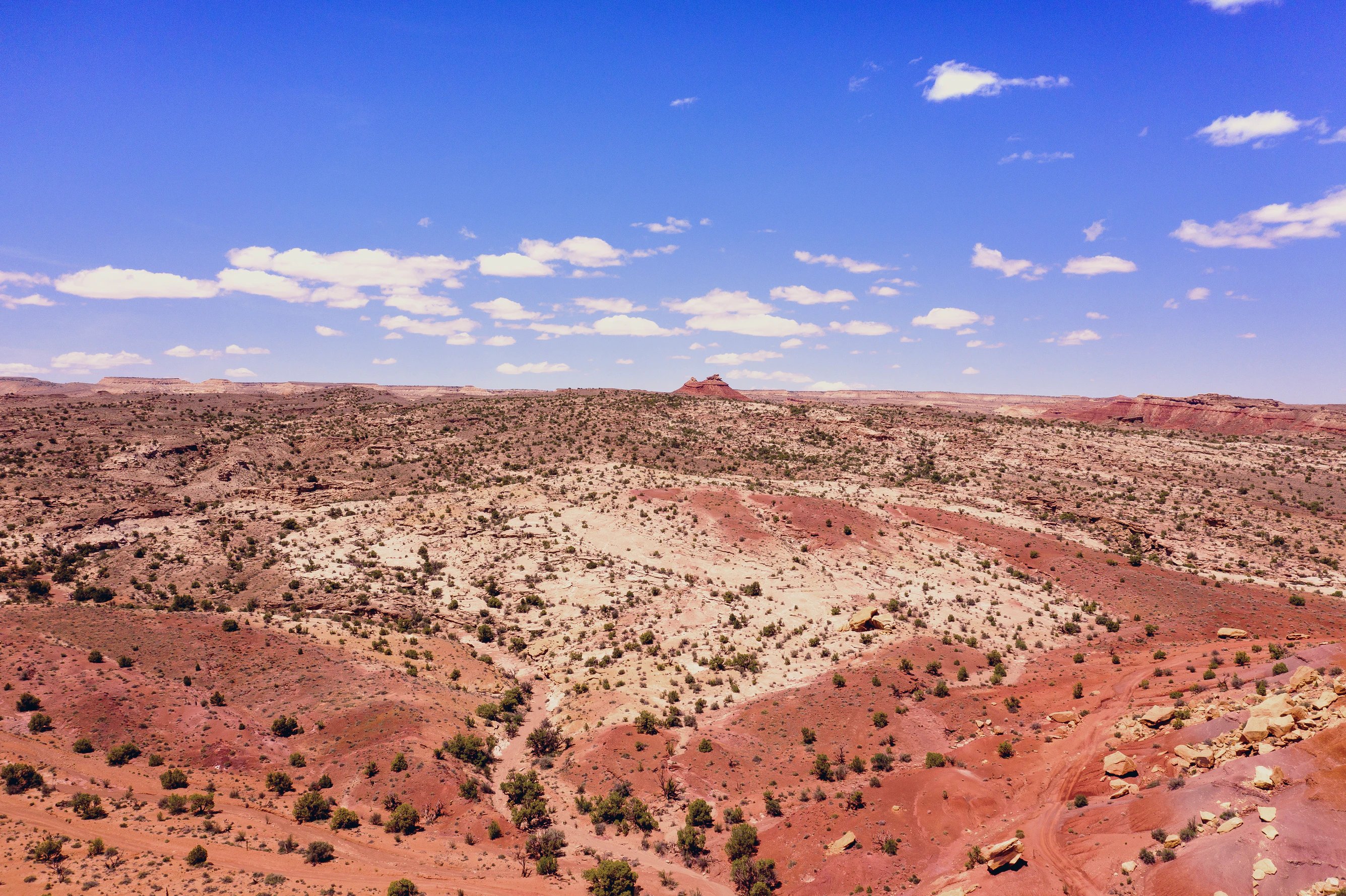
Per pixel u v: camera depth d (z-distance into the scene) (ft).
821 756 203.31
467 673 294.05
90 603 319.27
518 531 444.14
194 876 142.00
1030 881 140.15
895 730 221.87
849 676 261.65
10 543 405.59
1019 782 183.62
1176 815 141.79
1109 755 177.78
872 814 177.78
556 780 212.84
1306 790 130.11
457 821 187.01
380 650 297.74
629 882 154.51
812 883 157.99
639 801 194.08
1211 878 121.49
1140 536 452.35
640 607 355.56
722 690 269.23
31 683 222.48
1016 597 355.15
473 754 217.97
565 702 270.26
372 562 415.23
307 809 181.16
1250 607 317.01
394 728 224.53
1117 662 263.49
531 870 166.20
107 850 147.74
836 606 346.74
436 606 365.81
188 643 270.46
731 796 198.08
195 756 205.87
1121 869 134.41
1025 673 270.26
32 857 140.26
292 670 262.26
